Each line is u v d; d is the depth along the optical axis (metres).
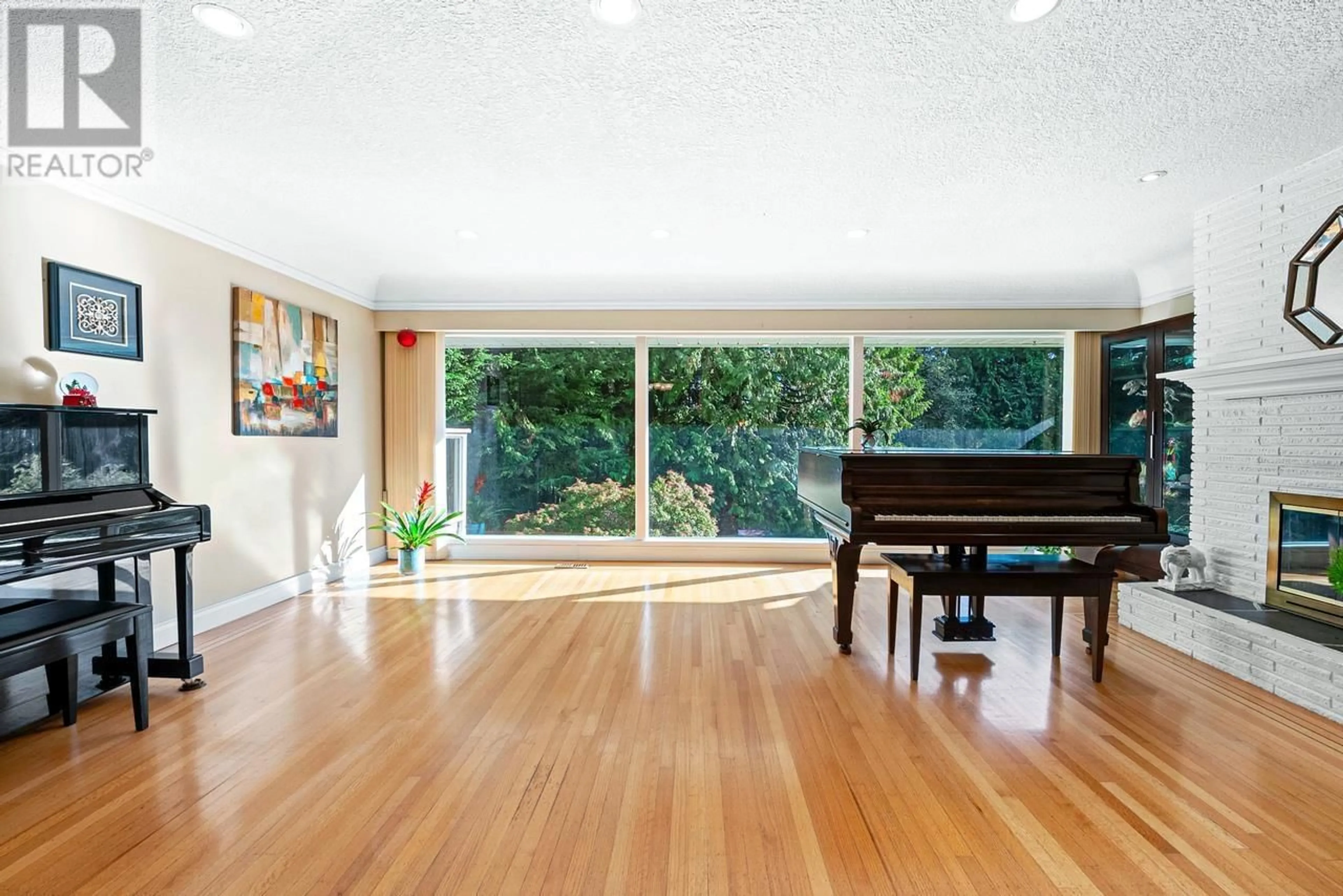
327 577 4.96
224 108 2.57
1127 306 5.44
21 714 2.48
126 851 1.76
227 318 3.93
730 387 5.95
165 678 3.03
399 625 3.88
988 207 3.74
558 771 2.18
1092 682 2.96
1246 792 2.04
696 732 2.47
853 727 2.51
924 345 5.82
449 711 2.66
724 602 4.43
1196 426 3.64
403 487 5.81
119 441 2.82
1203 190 3.38
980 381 5.82
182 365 3.60
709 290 5.62
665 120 2.69
